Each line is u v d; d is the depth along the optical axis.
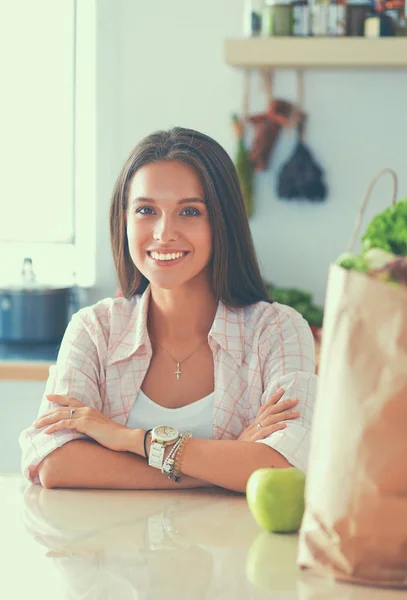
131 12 3.66
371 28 3.31
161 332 2.05
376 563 1.15
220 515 1.57
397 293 1.10
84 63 3.78
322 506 1.16
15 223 3.95
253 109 3.65
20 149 3.90
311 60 3.34
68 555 1.35
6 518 1.54
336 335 1.14
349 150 3.62
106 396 2.06
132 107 3.71
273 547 1.38
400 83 3.58
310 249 3.67
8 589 1.21
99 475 1.78
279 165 3.65
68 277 3.95
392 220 1.24
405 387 1.10
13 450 3.52
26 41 3.83
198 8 3.63
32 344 3.66
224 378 2.01
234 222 2.03
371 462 1.12
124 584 1.22
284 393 1.95
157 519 1.54
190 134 1.99
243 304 2.07
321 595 1.15
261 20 3.38
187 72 3.66
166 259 1.94
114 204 2.07
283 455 1.77
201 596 1.17
